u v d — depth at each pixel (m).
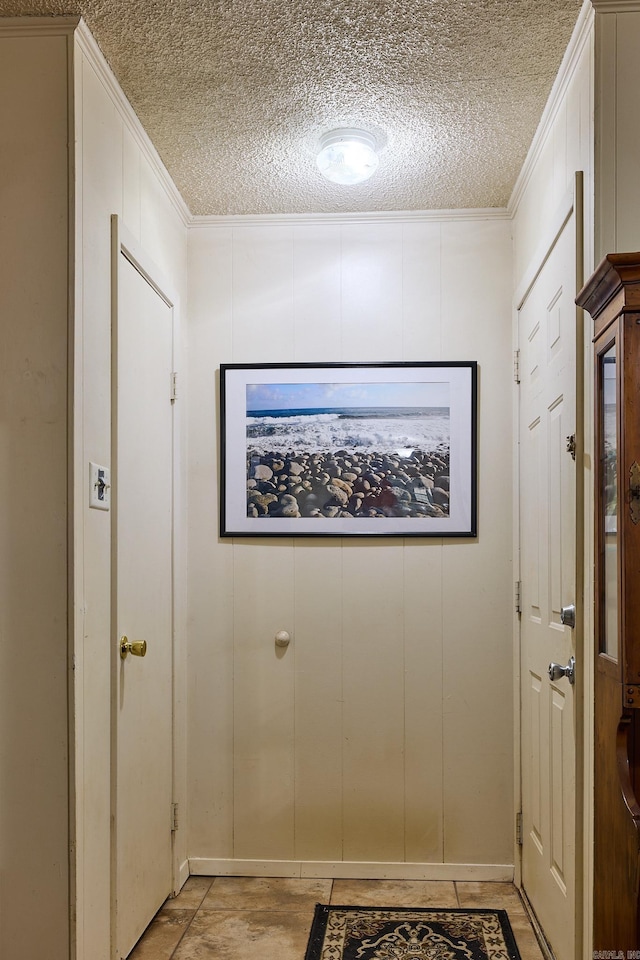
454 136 2.76
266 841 3.28
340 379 3.35
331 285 3.38
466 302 3.34
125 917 2.50
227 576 3.34
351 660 3.29
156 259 2.94
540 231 2.75
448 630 3.27
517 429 3.21
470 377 3.31
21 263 2.11
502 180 3.09
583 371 2.16
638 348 1.65
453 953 2.59
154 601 2.88
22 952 2.05
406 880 3.21
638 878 1.55
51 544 2.08
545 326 2.67
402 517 3.30
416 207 3.32
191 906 2.97
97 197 2.30
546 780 2.65
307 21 2.14
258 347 3.39
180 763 3.20
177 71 2.37
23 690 2.08
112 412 2.40
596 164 2.03
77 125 2.14
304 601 3.31
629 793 1.62
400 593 3.29
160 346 2.99
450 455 3.30
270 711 3.30
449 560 3.29
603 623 1.83
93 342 2.25
